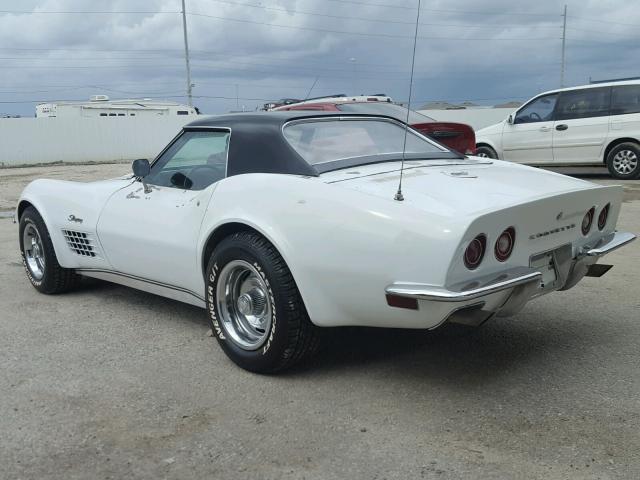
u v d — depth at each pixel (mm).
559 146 12352
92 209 4648
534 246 3154
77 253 4883
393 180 3367
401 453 2666
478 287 2750
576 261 3512
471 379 3383
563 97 12336
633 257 6160
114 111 37781
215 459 2666
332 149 3781
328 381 3404
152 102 39500
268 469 2580
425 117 9062
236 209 3471
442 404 3102
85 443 2814
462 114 29250
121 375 3547
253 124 3848
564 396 3148
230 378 3479
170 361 3738
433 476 2492
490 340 3957
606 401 3082
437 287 2764
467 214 2844
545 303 4719
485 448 2688
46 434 2898
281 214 3248
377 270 2920
